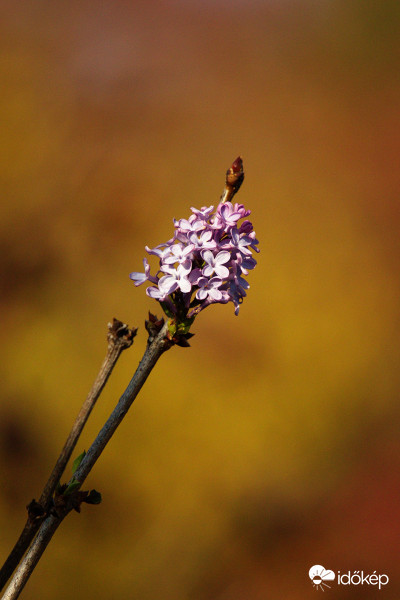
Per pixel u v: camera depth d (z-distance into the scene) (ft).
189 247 2.97
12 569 2.94
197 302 2.97
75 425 2.95
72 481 2.95
